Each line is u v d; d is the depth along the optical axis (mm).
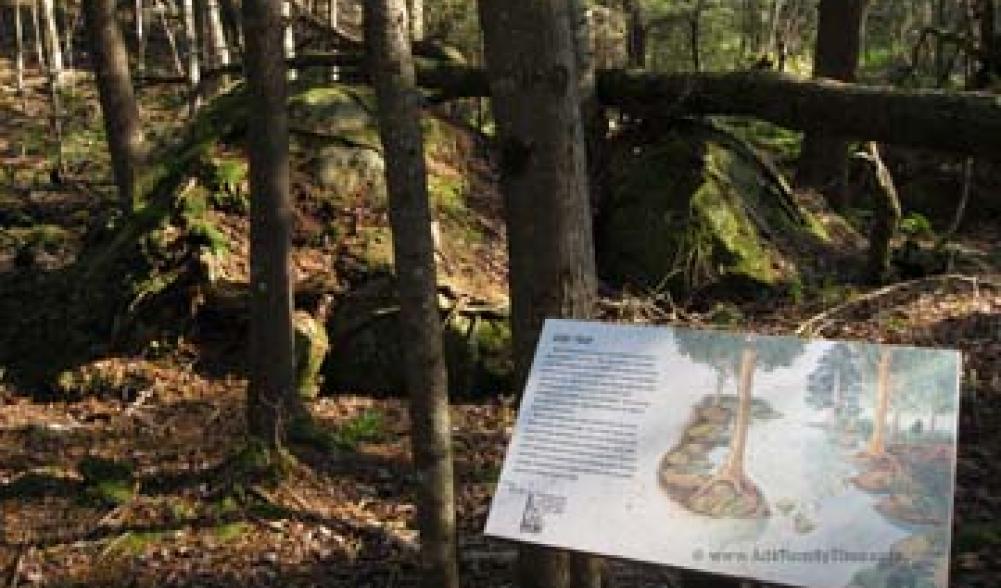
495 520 3479
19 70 25156
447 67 10750
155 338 9047
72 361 9188
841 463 3193
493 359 8648
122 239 9891
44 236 13945
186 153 10453
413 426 4332
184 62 24422
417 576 5625
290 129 10086
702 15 19766
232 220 9672
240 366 8938
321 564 5824
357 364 8758
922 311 9016
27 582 5684
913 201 12953
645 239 9867
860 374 3330
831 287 9633
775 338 3492
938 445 3143
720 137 10547
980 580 5027
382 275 9117
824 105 8789
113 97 11250
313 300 8945
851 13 12375
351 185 9805
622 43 18312
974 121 7891
